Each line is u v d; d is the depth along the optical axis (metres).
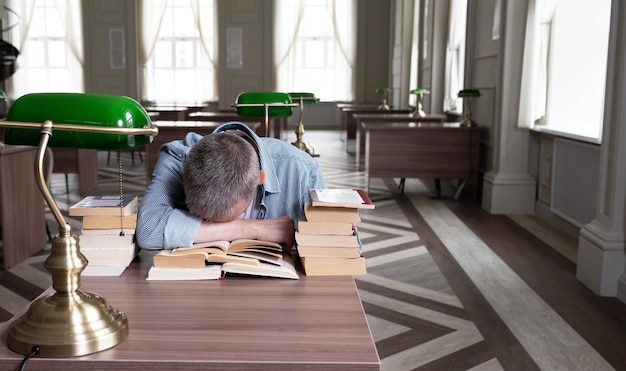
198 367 1.07
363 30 15.56
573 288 3.53
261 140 1.86
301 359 1.08
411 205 6.08
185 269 1.51
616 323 2.99
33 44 15.41
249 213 1.78
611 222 3.39
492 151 6.14
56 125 1.15
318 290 1.44
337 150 11.26
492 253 4.28
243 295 1.40
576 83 5.43
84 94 1.21
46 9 15.34
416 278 3.68
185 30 15.43
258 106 3.20
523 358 2.57
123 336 1.15
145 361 1.07
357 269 1.56
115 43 15.34
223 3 15.32
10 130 1.22
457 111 8.48
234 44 15.44
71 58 15.41
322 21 15.59
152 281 1.49
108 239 1.59
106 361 1.07
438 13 9.30
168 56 15.52
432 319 3.00
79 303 1.14
